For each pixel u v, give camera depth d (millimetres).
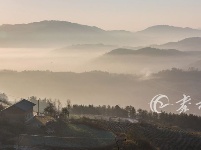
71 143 163125
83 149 156000
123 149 162000
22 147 150750
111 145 164750
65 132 179875
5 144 152625
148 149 176250
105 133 186750
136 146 170125
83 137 173875
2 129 170625
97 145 163375
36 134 170875
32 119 198500
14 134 166875
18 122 187000
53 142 161625
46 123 189500
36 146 154000
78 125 197500
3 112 194500
